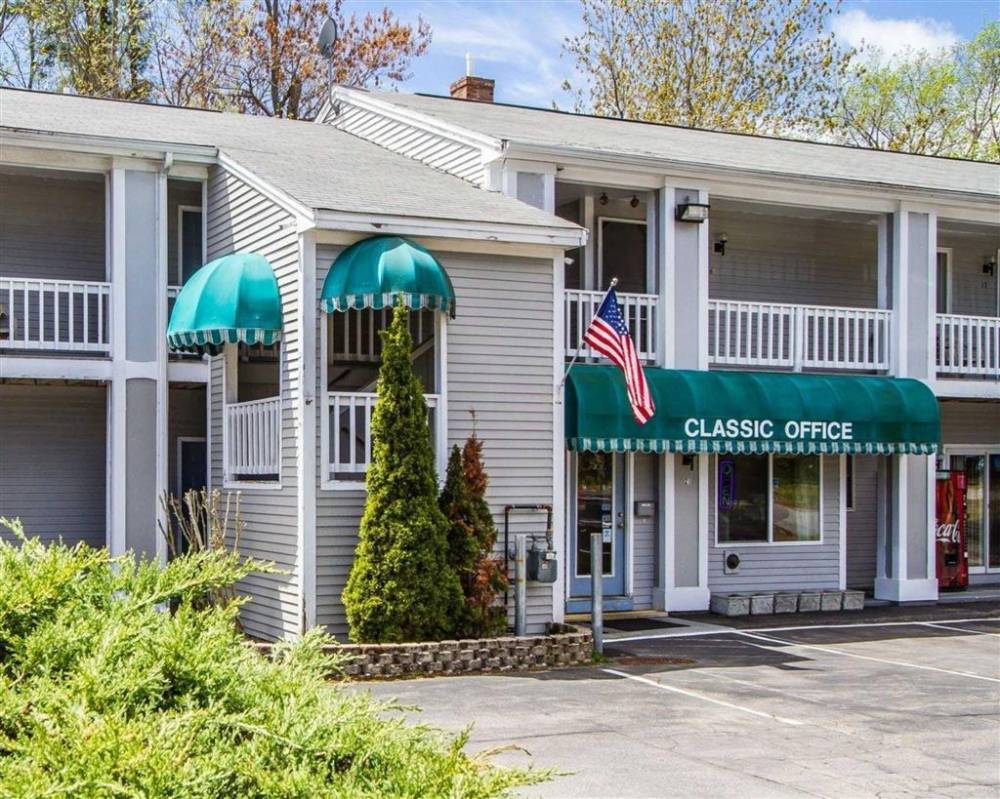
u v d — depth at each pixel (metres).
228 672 4.91
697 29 36.41
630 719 10.91
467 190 16.55
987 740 10.44
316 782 4.38
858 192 19.77
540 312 15.00
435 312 14.37
